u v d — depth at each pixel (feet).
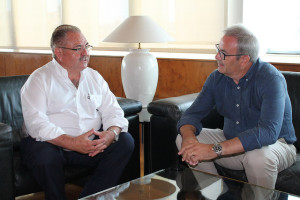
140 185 5.24
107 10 13.10
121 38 8.91
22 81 7.44
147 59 9.53
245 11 9.77
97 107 7.06
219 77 6.57
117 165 6.71
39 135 6.10
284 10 9.56
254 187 4.95
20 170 6.18
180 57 11.55
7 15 16.43
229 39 5.89
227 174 6.46
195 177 5.45
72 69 6.68
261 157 5.54
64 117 6.68
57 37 6.50
